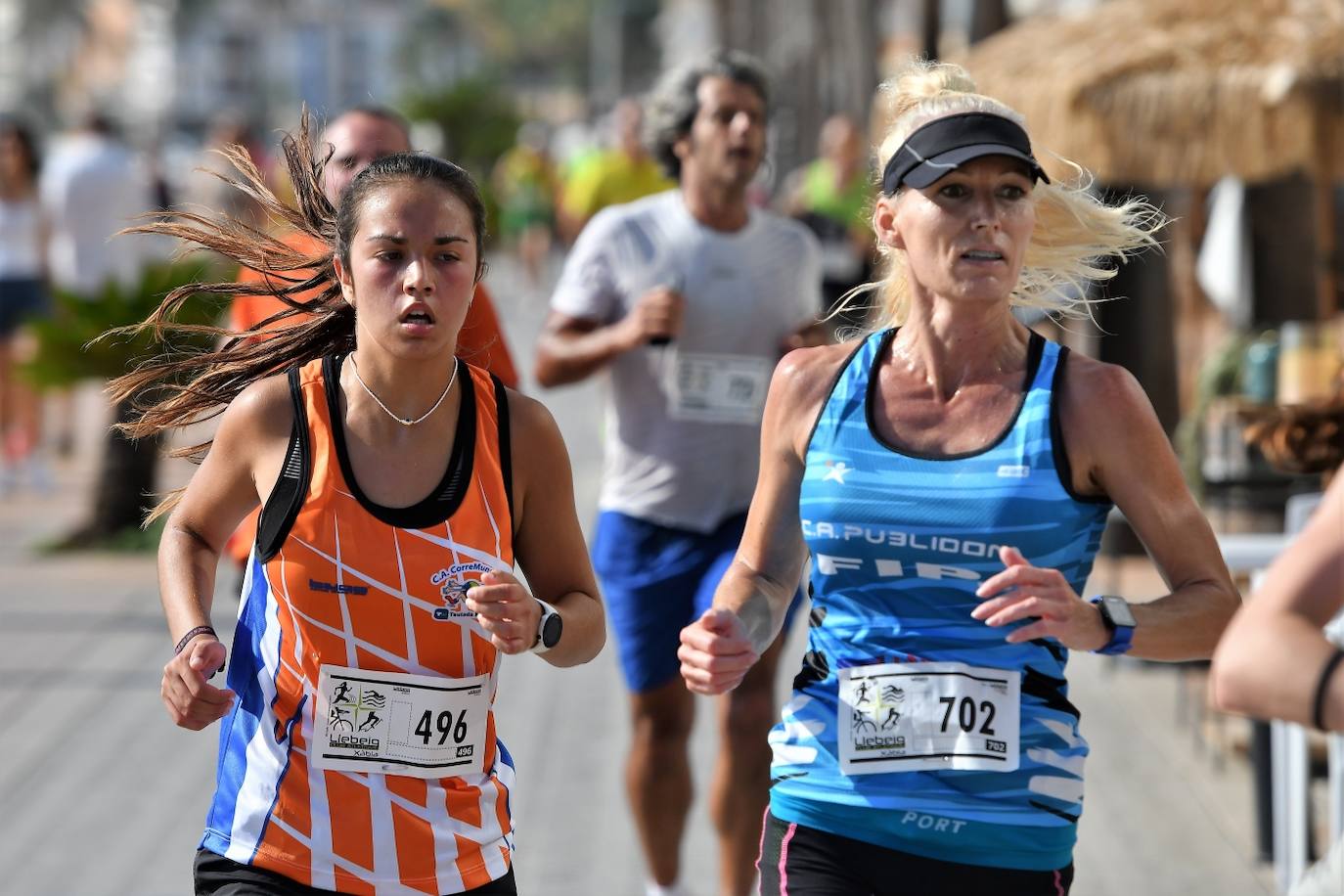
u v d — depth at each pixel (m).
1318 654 6.50
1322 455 14.61
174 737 21.55
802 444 10.08
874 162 10.49
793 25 86.94
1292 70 24.50
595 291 16.83
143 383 11.48
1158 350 31.31
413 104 148.12
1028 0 51.84
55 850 17.70
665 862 16.22
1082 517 9.57
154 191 63.34
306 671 9.43
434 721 9.48
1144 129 25.42
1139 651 9.12
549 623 9.62
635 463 16.41
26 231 39.03
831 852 9.82
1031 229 9.76
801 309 17.00
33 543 33.19
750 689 15.41
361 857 9.40
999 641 9.52
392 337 9.39
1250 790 19.53
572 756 20.83
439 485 9.59
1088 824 18.56
